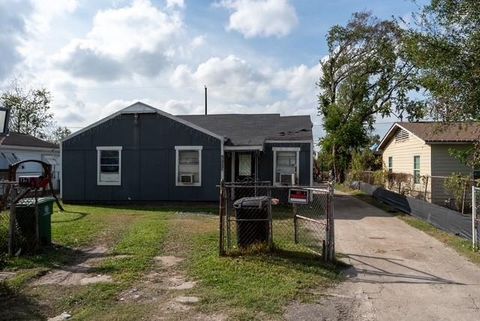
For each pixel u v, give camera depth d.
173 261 7.93
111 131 19.41
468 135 19.36
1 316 5.23
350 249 9.59
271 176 19.16
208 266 7.42
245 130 21.06
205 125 22.28
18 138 26.11
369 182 31.44
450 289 6.65
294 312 5.51
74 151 19.66
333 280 6.97
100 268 7.41
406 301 6.07
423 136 20.77
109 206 18.47
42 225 8.91
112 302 5.77
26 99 47.97
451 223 11.54
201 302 5.75
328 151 32.34
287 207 17.73
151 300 5.84
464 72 10.76
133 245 9.23
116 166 19.38
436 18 11.12
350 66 29.95
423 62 11.40
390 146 28.31
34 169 25.98
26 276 6.80
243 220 8.48
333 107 29.98
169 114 18.89
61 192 19.67
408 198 16.06
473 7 10.54
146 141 19.14
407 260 8.57
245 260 7.77
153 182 19.08
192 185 18.80
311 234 11.01
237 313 5.37
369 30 28.77
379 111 29.11
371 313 5.57
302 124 21.69
